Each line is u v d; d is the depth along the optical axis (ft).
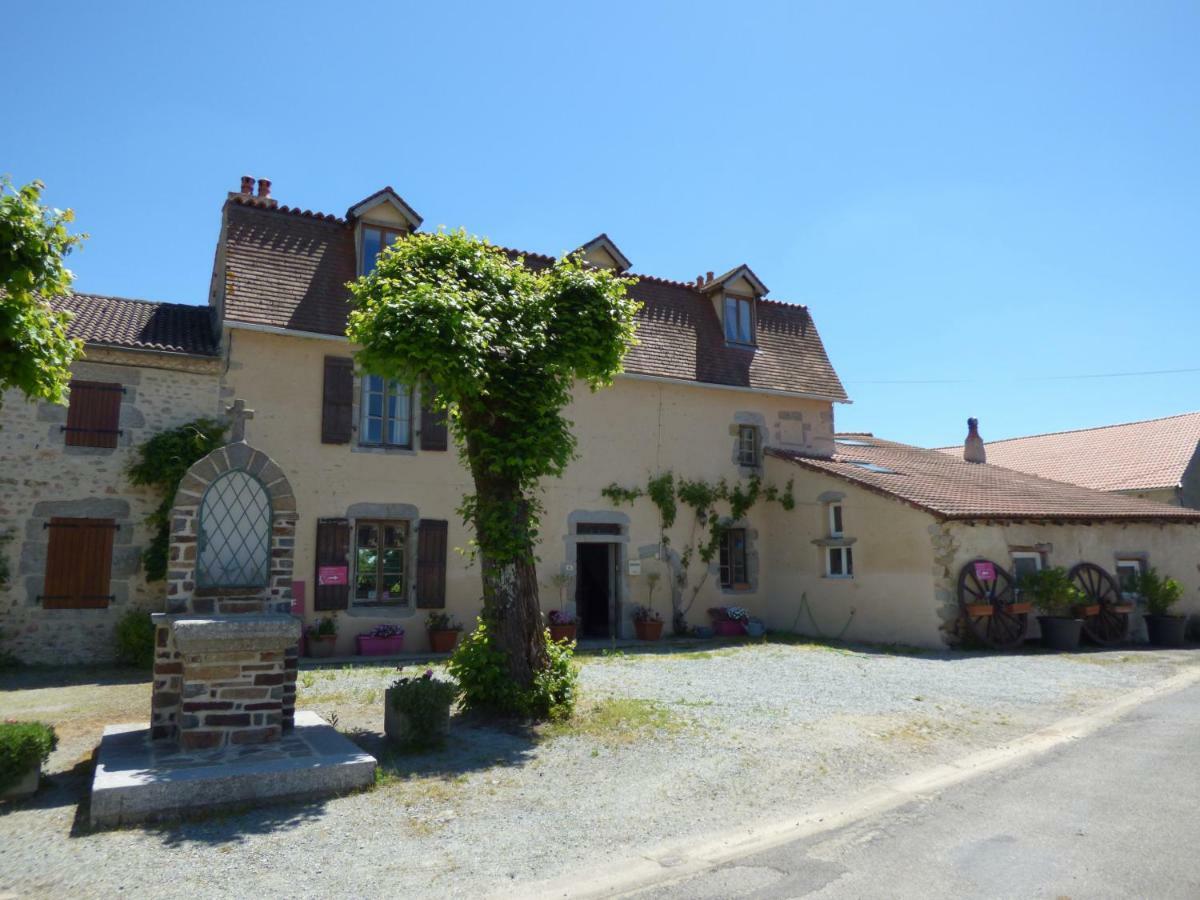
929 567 46.93
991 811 17.38
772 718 26.53
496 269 28.27
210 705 20.56
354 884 13.97
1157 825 16.29
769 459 58.65
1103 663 40.60
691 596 54.75
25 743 18.38
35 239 18.21
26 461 38.42
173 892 13.56
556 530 50.44
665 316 57.67
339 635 43.06
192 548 22.61
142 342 41.81
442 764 21.13
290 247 45.85
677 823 17.06
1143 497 76.38
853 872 14.28
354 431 45.09
